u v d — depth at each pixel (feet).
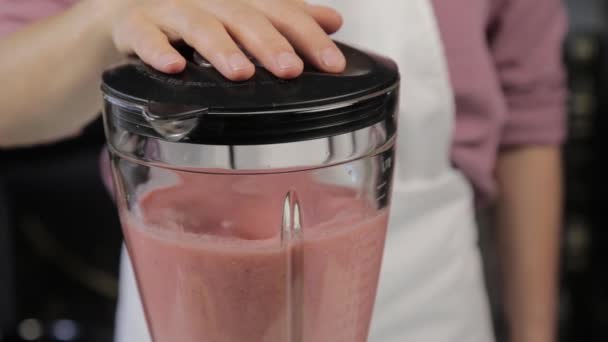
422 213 2.36
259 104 1.13
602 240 4.91
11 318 4.88
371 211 1.34
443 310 2.42
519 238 2.96
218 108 1.13
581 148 4.78
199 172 1.20
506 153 2.95
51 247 4.84
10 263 4.78
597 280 4.96
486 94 2.35
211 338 1.35
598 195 4.84
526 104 2.84
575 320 5.06
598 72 4.64
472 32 2.28
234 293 1.29
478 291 2.57
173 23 1.33
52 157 4.40
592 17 4.85
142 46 1.29
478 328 2.56
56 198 4.68
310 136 1.17
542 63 2.79
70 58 1.72
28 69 1.75
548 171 2.93
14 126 1.86
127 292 2.18
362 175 1.29
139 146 1.22
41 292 4.93
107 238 4.87
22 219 4.73
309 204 1.26
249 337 1.34
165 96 1.16
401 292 2.34
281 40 1.26
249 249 1.26
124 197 1.34
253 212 1.25
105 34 1.67
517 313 3.01
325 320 1.36
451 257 2.42
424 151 2.30
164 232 1.29
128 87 1.20
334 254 1.30
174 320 1.36
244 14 1.30
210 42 1.25
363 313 1.42
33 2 2.10
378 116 1.24
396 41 2.17
